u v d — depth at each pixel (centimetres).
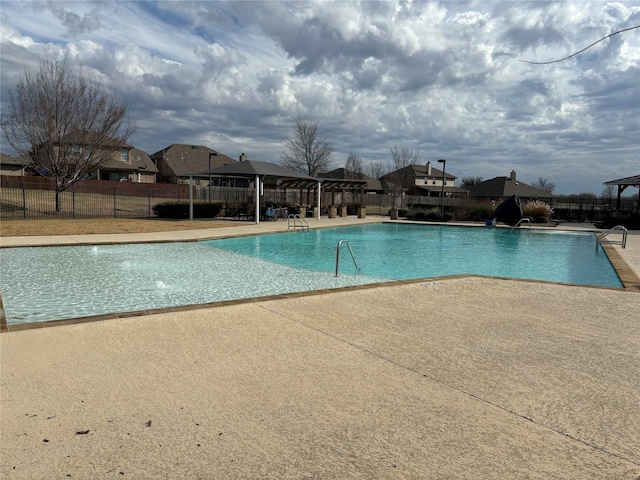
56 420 246
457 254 1386
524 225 2561
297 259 1188
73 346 373
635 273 859
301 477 199
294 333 422
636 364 351
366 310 517
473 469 207
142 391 287
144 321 454
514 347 389
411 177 6375
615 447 229
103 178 4303
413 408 270
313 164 4991
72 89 2230
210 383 302
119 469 202
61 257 1094
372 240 1761
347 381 309
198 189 3922
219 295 711
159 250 1251
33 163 2481
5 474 196
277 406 269
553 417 261
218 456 215
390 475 201
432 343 398
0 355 348
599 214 2989
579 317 496
